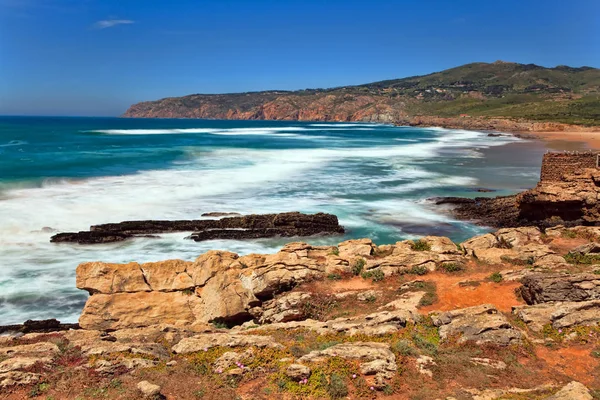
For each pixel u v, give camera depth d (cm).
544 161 2828
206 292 1567
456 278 1630
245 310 1516
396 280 1633
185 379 933
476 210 2939
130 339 1213
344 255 1819
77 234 2236
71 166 4047
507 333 1105
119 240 2266
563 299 1272
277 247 2306
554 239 1983
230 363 972
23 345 1075
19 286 1725
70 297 1666
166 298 1555
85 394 850
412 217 2836
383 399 854
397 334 1129
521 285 1468
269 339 1106
